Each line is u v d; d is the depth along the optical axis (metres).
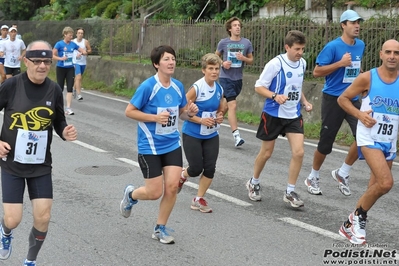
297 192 8.92
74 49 16.52
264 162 8.28
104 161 10.85
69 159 10.98
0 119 15.48
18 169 5.44
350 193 8.80
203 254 6.37
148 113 6.46
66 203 8.23
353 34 8.48
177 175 6.56
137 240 6.80
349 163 8.65
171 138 6.56
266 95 7.88
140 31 22.12
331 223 7.45
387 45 6.41
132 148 12.03
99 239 6.84
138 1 28.91
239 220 7.56
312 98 14.70
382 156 6.47
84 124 14.84
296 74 7.94
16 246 6.61
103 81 22.81
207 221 7.51
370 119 6.46
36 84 5.46
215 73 7.50
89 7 33.94
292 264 6.09
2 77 20.28
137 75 21.20
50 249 6.50
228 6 23.56
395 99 6.47
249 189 8.48
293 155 7.93
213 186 9.21
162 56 6.39
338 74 8.55
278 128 8.04
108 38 24.05
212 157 7.72
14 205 5.44
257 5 22.31
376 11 17.91
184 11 25.55
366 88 6.58
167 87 6.48
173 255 6.34
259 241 6.78
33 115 5.40
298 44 7.82
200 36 19.25
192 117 6.89
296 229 7.21
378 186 6.44
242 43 12.81
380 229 7.22
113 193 8.77
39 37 30.73
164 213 6.70
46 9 36.81
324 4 19.48
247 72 17.14
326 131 8.61
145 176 6.59
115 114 16.62
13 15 37.88
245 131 14.30
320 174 10.06
